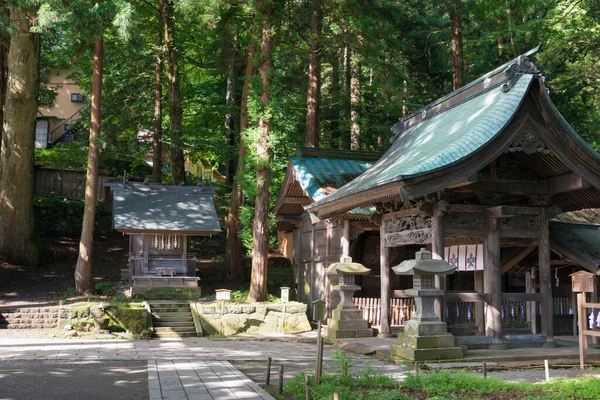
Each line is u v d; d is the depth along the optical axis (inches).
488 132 523.5
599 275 635.5
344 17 876.0
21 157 1025.5
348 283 703.7
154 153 1234.6
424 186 510.9
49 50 1295.5
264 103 875.4
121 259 1167.6
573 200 644.7
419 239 594.2
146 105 1284.4
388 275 685.9
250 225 948.6
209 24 946.7
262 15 877.8
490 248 561.6
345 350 602.9
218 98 1412.4
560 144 534.0
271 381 397.7
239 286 1065.5
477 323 606.9
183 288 916.0
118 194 1038.4
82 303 786.8
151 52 1212.5
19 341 638.5
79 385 373.1
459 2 959.0
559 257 712.4
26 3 799.7
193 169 1909.4
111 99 1233.4
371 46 885.8
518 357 498.3
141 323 746.2
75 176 1378.0
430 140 636.7
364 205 647.1
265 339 722.2
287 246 1239.5
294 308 829.8
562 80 1015.0
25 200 1034.1
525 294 568.1
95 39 904.3
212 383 372.2
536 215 584.4
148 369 432.5
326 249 880.9
